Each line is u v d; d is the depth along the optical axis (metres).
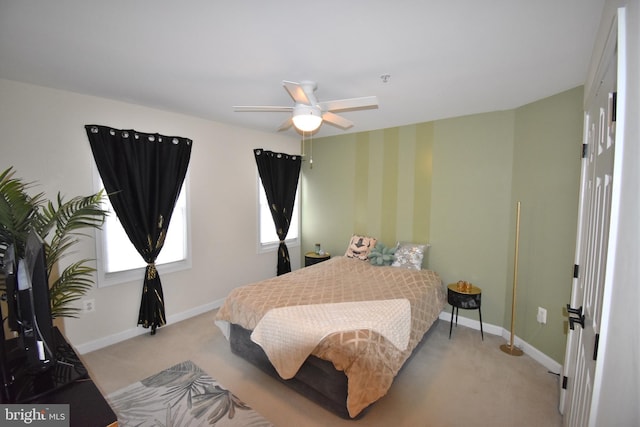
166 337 3.03
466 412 1.99
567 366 1.90
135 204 2.96
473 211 3.23
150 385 2.28
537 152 2.67
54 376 1.36
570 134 2.37
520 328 2.85
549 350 2.52
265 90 2.52
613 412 0.82
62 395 1.26
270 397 2.15
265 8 1.40
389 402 2.09
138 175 2.95
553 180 2.50
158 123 3.13
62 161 2.54
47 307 1.25
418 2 1.34
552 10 1.39
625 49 0.87
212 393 2.19
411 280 2.99
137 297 3.06
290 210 4.67
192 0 1.34
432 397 2.14
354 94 2.57
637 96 0.77
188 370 2.47
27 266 1.30
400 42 1.71
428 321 2.72
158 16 1.47
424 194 3.60
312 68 2.07
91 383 1.34
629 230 0.79
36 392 1.26
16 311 1.33
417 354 2.71
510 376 2.39
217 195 3.73
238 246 4.03
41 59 1.95
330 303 2.42
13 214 1.80
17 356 1.48
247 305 2.44
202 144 3.54
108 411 1.18
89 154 2.69
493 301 3.13
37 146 2.42
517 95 2.56
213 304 3.77
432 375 2.40
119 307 2.94
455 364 2.55
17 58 1.93
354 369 1.78
